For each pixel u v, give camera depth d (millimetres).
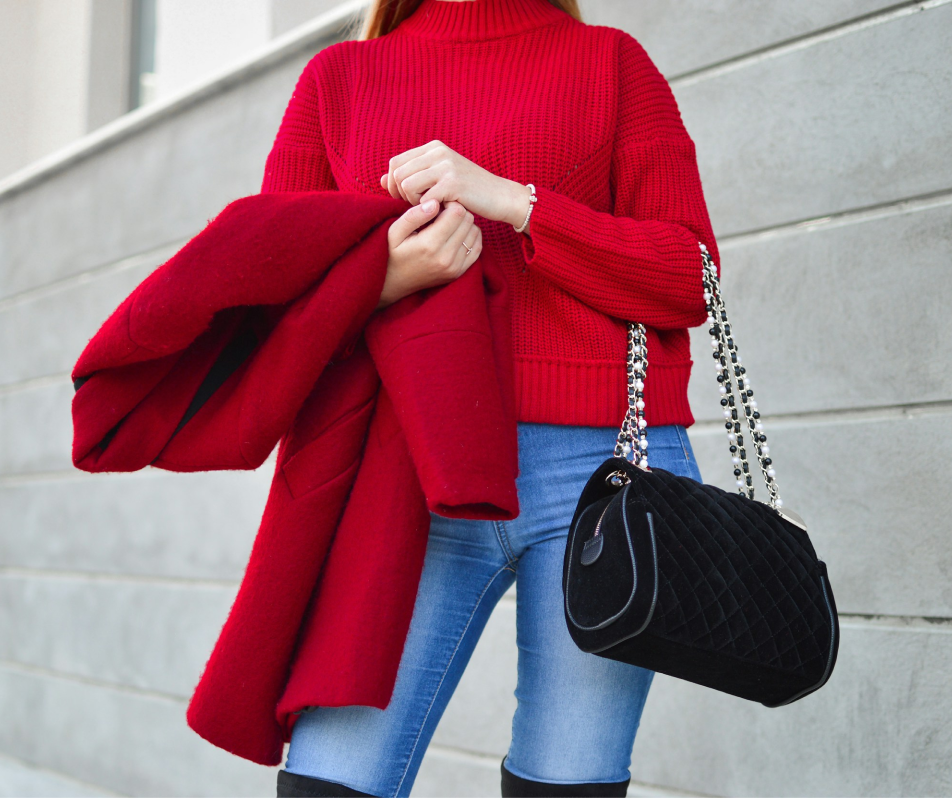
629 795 1857
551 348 946
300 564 876
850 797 1599
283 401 842
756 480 1769
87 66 3871
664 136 1037
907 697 1558
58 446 3301
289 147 1069
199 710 882
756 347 1790
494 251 978
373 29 1294
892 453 1613
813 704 1654
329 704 822
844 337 1684
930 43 1616
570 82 1029
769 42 1796
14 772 3223
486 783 2074
